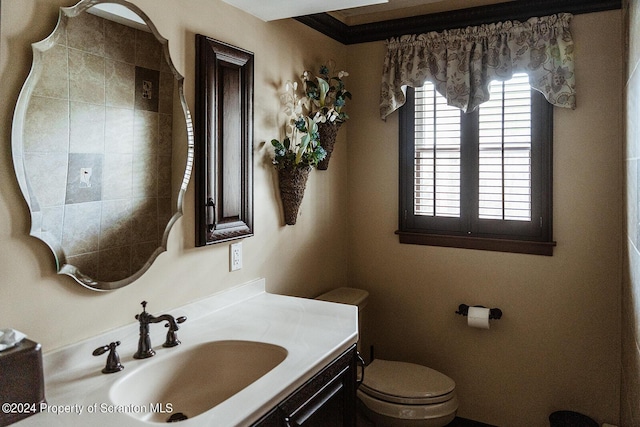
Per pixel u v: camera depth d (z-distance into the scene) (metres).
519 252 2.51
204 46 1.78
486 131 2.57
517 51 2.40
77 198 1.37
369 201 2.93
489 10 2.47
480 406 2.65
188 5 1.76
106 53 1.44
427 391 2.24
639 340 1.53
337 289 2.86
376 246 2.92
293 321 1.79
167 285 1.71
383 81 2.74
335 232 2.87
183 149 1.72
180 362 1.51
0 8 1.19
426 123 2.74
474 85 2.50
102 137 1.44
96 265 1.43
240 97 1.99
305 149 2.31
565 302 2.42
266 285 2.25
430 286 2.76
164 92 1.64
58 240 1.32
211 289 1.91
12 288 1.23
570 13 2.31
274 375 1.31
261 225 2.20
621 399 2.18
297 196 2.31
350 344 1.63
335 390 1.57
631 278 1.80
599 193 2.31
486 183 2.59
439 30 2.62
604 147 2.29
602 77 2.28
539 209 2.47
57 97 1.31
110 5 1.45
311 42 2.57
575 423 2.28
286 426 1.27
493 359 2.61
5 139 1.21
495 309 2.56
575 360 2.41
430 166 2.74
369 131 2.90
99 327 1.46
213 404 1.50
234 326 1.73
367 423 2.52
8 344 1.10
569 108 2.33
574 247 2.38
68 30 1.33
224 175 1.90
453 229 2.70
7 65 1.21
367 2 1.91
